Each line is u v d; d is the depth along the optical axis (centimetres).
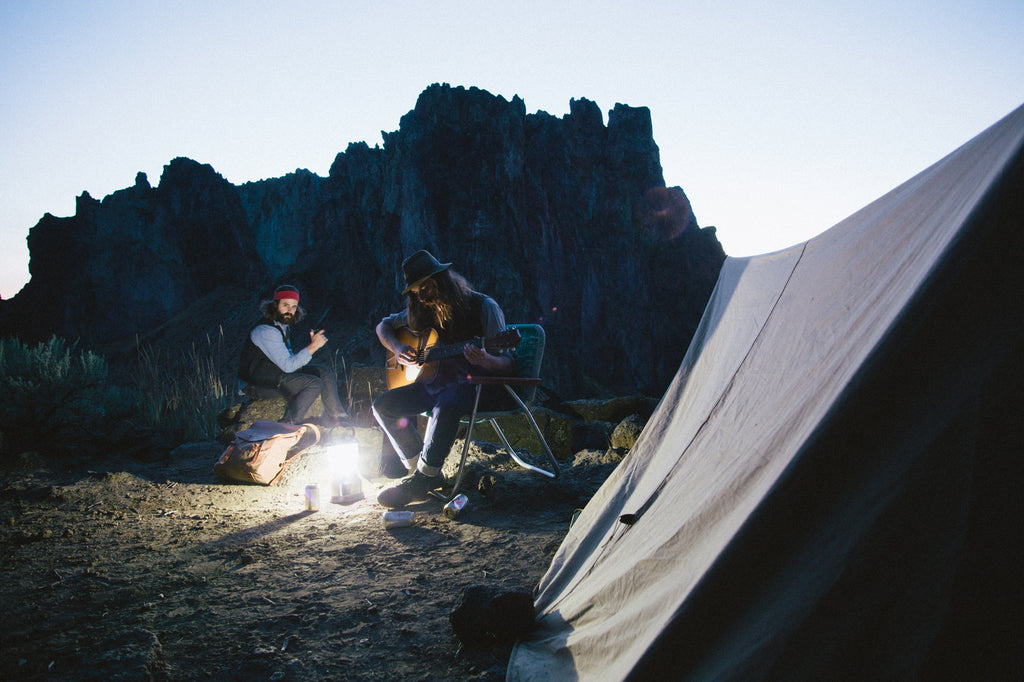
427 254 389
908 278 149
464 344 381
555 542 312
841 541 118
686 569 155
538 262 7575
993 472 106
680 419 275
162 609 251
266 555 312
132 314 8456
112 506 400
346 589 269
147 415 736
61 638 225
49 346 627
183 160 9631
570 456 552
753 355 227
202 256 9150
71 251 8725
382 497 383
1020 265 117
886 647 106
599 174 8938
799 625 115
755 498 140
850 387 126
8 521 365
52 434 584
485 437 556
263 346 555
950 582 103
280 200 10400
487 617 217
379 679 198
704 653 132
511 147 7481
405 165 7262
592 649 177
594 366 7962
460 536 330
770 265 279
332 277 8175
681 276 8938
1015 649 97
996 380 111
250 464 453
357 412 642
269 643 223
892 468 117
